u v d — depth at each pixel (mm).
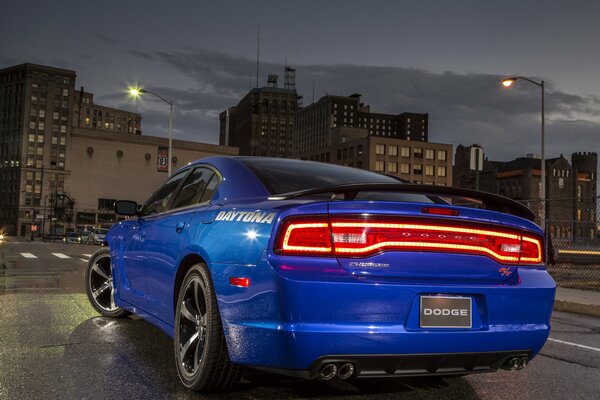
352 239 2980
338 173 4301
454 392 3789
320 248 2951
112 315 6016
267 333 2926
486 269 3238
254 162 4207
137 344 4770
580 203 99812
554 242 20984
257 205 3320
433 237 3100
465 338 3084
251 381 3807
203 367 3352
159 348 4641
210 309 3344
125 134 144625
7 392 3432
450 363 3162
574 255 20250
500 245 3295
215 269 3307
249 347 3039
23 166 144875
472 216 3197
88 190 140625
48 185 145250
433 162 131000
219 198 3865
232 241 3248
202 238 3570
